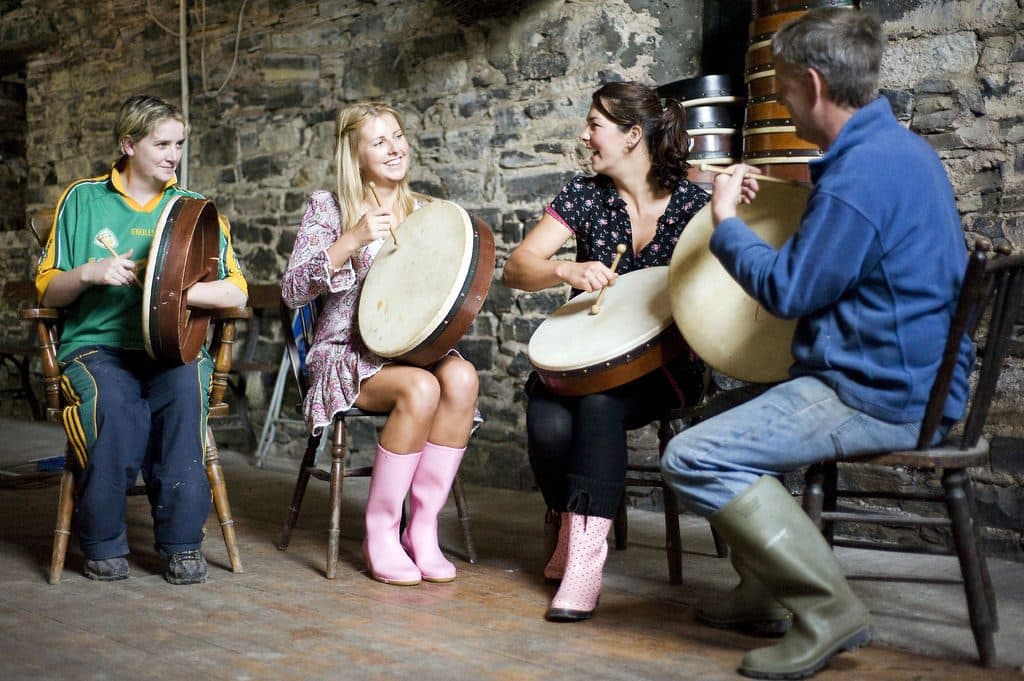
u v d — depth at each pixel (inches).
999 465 129.6
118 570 119.1
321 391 122.8
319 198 126.5
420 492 120.8
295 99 224.4
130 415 115.9
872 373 84.3
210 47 241.8
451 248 116.7
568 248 174.6
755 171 90.5
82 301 122.9
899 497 95.2
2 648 94.7
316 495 175.6
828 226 81.6
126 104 124.3
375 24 206.7
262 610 106.9
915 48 136.7
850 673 86.2
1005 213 130.6
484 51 188.2
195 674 87.7
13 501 169.8
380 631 99.6
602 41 173.0
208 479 121.8
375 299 121.1
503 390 185.5
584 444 104.0
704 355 96.6
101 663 90.5
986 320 130.4
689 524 150.6
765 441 85.5
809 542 84.5
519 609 107.2
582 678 86.2
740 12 171.3
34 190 299.0
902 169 82.8
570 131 177.2
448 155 194.4
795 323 93.0
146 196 127.0
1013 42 129.1
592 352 102.8
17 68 314.8
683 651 93.3
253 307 229.9
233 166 238.1
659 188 116.8
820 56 84.2
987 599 93.7
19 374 295.7
